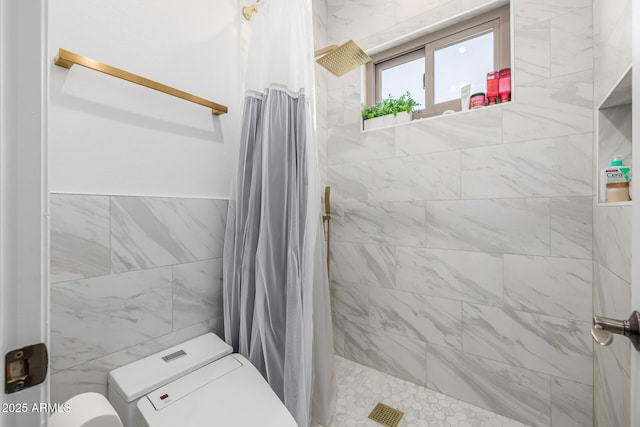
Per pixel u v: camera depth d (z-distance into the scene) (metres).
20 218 0.26
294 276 1.04
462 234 1.40
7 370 0.25
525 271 1.25
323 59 1.35
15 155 0.26
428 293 1.50
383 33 1.69
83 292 0.82
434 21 1.52
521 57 1.25
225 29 1.24
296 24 1.11
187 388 0.86
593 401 1.11
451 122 1.43
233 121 1.27
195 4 1.13
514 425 1.25
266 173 1.07
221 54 1.23
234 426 0.76
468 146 1.38
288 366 1.00
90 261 0.84
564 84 1.16
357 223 1.76
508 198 1.28
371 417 1.30
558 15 1.18
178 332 1.06
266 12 1.12
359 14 1.78
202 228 1.15
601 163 1.02
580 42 1.13
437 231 1.47
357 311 1.75
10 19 0.25
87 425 0.54
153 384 0.83
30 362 0.26
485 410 1.34
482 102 1.37
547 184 1.20
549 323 1.20
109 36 0.89
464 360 1.39
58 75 0.78
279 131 1.09
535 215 1.23
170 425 0.73
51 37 0.78
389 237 1.63
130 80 0.87
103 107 0.87
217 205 1.20
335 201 1.85
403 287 1.58
